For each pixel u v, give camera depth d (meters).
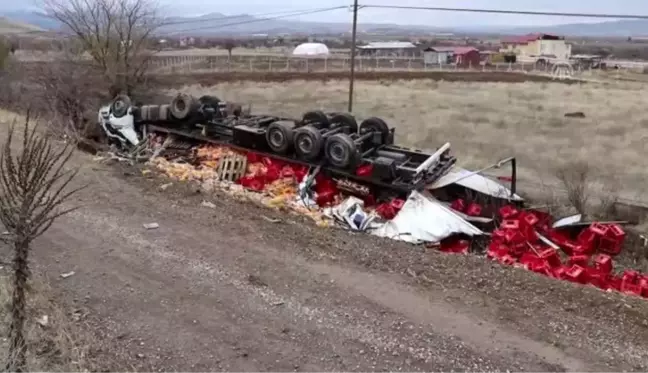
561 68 65.06
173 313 6.18
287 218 9.70
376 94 33.34
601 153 18.00
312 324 6.06
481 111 27.92
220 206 9.88
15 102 19.64
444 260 7.96
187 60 50.69
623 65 74.25
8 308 5.54
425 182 11.55
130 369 5.16
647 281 8.49
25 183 4.71
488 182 12.41
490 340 5.86
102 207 9.39
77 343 5.43
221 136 13.90
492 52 90.50
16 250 4.78
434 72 54.22
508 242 9.59
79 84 19.55
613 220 11.63
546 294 6.93
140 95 21.12
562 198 12.60
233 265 7.38
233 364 5.34
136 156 13.61
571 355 5.65
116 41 21.11
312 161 12.20
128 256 7.54
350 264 7.63
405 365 5.41
